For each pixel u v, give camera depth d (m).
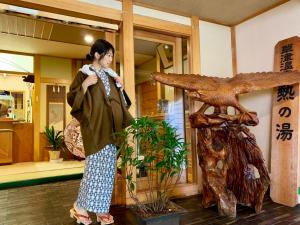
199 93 2.40
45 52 5.65
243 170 2.43
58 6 2.32
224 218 2.17
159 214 1.73
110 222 2.05
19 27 4.03
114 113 1.95
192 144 3.05
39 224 2.07
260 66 3.07
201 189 2.98
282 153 2.57
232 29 3.43
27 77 5.79
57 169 4.51
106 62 2.00
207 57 3.20
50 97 5.97
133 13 2.70
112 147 1.97
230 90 2.43
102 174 1.92
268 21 2.97
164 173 1.83
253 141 2.44
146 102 2.89
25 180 3.56
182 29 3.00
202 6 2.85
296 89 2.55
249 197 2.36
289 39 2.72
